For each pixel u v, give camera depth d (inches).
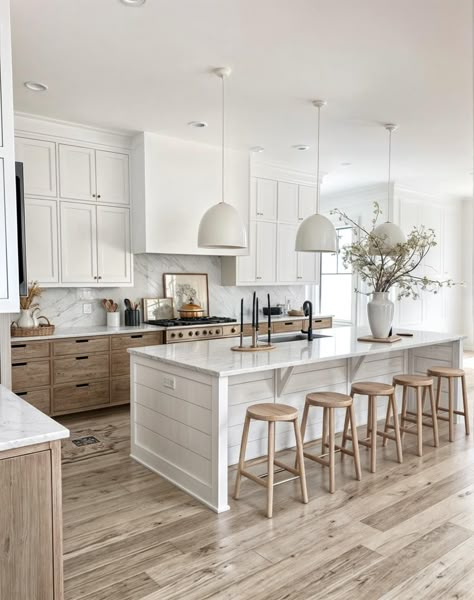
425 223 301.0
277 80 134.6
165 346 135.7
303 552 87.3
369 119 168.4
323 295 330.0
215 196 202.8
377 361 166.1
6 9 76.1
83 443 145.5
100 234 181.0
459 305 334.6
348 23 104.4
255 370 105.3
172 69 127.1
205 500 105.9
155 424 123.7
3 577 56.0
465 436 154.6
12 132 77.0
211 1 95.5
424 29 107.2
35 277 166.1
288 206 238.8
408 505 105.7
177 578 79.8
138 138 183.9
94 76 131.3
